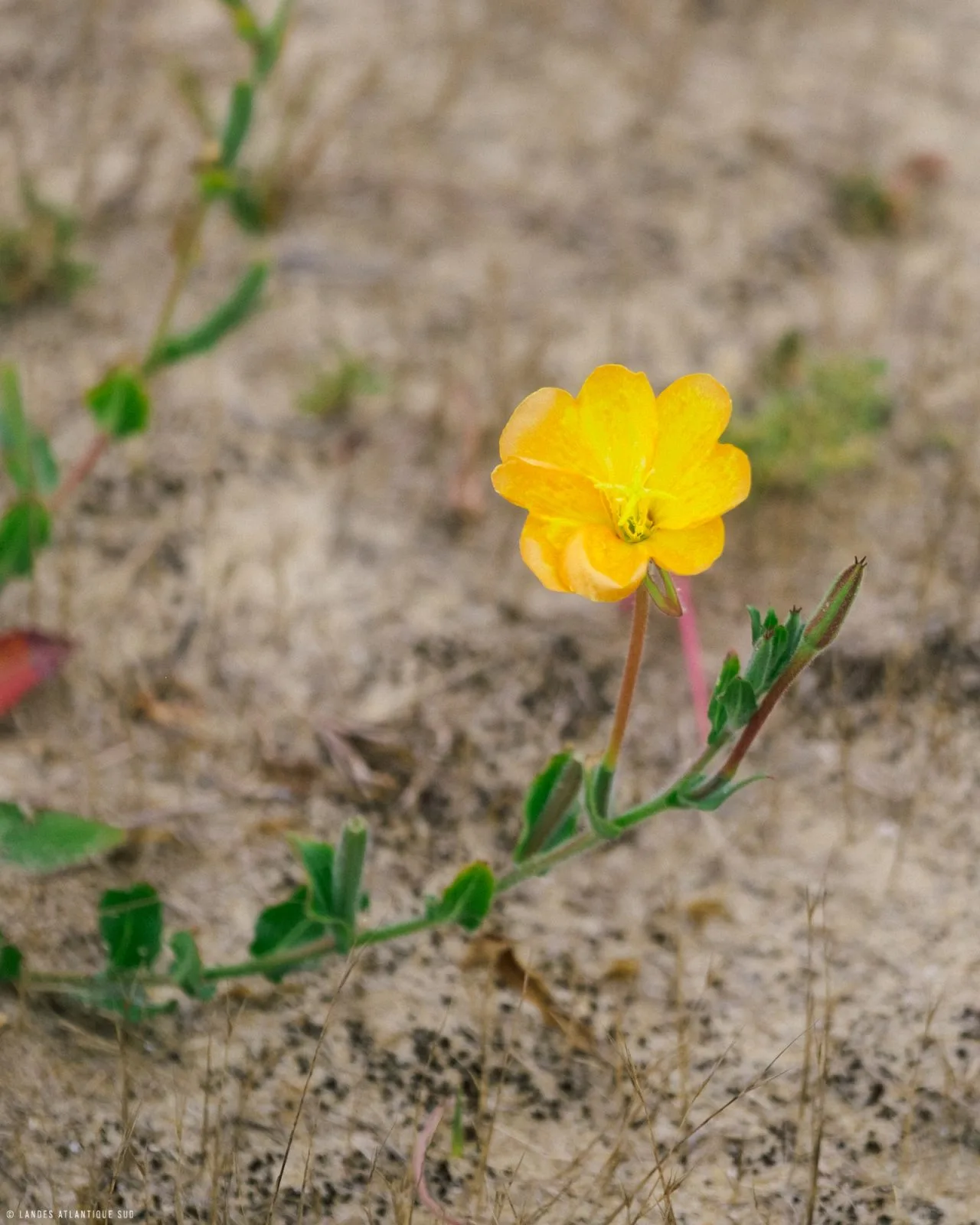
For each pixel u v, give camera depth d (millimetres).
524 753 1243
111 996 1133
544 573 1026
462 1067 1145
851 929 1187
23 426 1224
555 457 1040
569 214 1719
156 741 1234
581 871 1203
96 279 1552
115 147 1728
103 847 1109
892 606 1291
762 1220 1113
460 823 1218
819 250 1688
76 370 1438
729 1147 1129
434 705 1257
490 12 2068
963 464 1330
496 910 1188
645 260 1660
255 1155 1118
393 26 2023
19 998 1137
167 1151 1116
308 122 1799
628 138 1849
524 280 1620
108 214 1637
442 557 1318
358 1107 1132
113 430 1257
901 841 1215
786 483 1334
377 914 1185
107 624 1272
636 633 1066
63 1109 1121
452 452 1406
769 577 1305
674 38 2053
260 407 1438
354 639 1280
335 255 1630
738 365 1502
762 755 1242
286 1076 1138
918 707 1259
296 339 1521
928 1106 1138
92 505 1318
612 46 2027
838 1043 1152
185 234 1263
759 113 1912
